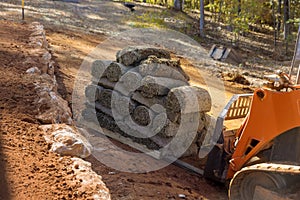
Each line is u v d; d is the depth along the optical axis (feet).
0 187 8.10
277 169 11.41
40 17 56.90
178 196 13.85
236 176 12.60
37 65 19.60
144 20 68.85
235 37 75.25
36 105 13.79
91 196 8.35
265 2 86.53
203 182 15.89
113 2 85.40
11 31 29.66
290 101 12.36
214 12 95.45
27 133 11.37
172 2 103.86
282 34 90.43
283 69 54.90
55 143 10.87
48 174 9.07
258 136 13.20
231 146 14.73
